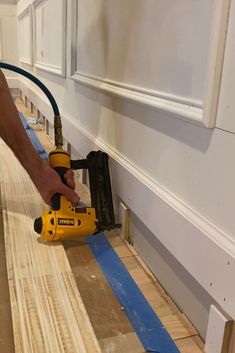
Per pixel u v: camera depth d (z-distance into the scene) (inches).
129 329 33.1
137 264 43.7
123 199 47.1
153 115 37.8
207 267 29.2
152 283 40.4
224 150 27.0
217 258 27.7
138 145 42.3
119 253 45.7
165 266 38.8
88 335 29.1
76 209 43.0
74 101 69.3
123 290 38.4
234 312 26.3
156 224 37.8
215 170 28.2
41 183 41.8
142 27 38.8
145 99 38.0
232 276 26.1
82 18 60.3
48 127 96.8
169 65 33.9
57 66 80.8
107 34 49.5
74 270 41.4
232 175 26.3
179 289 36.4
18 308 31.6
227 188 27.0
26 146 40.2
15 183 59.3
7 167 67.1
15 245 41.1
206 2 27.6
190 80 30.6
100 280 39.9
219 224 28.3
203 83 28.6
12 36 168.9
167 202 35.0
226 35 25.6
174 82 33.2
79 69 64.7
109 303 36.4
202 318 32.6
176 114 32.2
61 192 42.0
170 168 35.4
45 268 37.3
